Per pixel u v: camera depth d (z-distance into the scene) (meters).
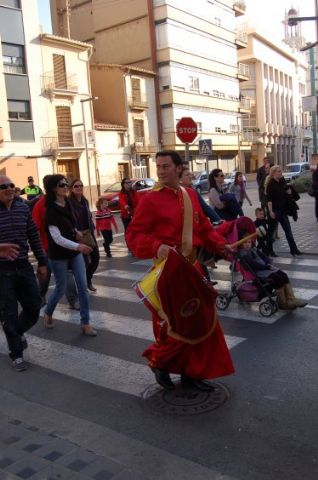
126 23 44.47
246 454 3.41
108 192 29.30
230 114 52.00
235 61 52.59
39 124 32.69
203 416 3.96
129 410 4.15
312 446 3.48
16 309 5.23
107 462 3.37
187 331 3.98
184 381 4.46
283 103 72.31
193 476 3.18
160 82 43.47
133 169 40.12
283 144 71.94
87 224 8.10
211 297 4.02
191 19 45.44
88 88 36.00
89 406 4.29
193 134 12.31
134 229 4.06
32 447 3.60
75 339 6.07
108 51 45.88
